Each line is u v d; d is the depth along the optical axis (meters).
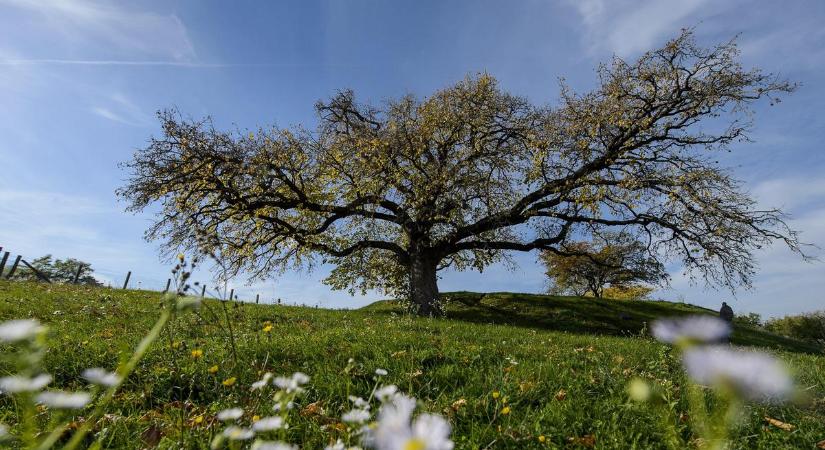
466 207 18.02
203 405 3.76
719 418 1.10
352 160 18.33
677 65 17.16
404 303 20.38
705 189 16.47
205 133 17.23
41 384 1.34
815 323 37.81
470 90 19.38
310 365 4.85
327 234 20.69
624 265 21.36
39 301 10.48
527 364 5.12
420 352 5.26
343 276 21.61
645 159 17.05
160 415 3.52
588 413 3.72
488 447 3.14
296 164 18.36
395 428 0.89
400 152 17.98
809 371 5.30
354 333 6.76
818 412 3.83
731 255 16.47
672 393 3.95
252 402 3.54
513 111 19.47
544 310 21.62
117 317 8.83
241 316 8.54
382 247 20.23
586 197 16.98
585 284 40.12
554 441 3.31
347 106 21.56
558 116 18.09
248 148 17.39
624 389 4.17
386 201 19.42
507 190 18.17
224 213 17.72
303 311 12.75
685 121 17.17
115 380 1.50
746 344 16.64
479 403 3.84
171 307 1.63
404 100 19.08
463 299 24.34
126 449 2.92
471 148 18.83
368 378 4.50
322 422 3.39
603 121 17.09
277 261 19.77
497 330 10.10
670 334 0.82
